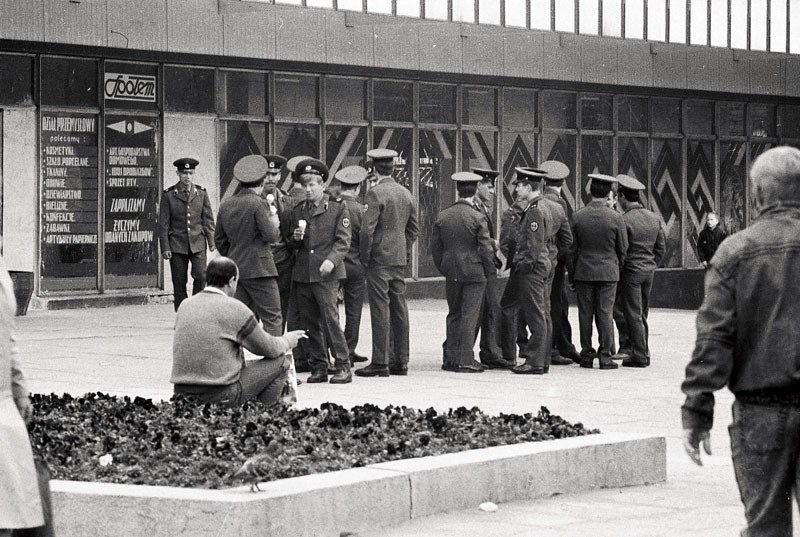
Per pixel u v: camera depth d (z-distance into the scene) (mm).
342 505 10453
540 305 21875
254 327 13875
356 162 39938
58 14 32844
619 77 45562
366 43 38750
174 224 28047
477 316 22016
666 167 48688
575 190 45594
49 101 33750
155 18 34500
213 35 35625
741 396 7789
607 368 22984
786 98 52281
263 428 12234
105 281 34812
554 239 22375
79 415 13148
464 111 42406
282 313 21906
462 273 21766
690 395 7801
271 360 14172
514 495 11875
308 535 10148
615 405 18250
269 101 37875
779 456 7633
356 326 22141
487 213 22453
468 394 19016
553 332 24062
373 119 40219
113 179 34938
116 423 12680
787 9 52250
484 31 41562
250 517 9773
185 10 35062
